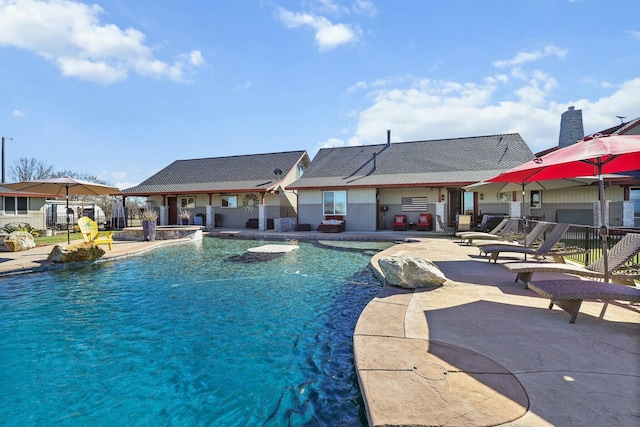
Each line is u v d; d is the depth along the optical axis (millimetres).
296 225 19719
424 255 8883
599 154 4164
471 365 2744
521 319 3854
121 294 6371
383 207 19484
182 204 24750
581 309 4219
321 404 2893
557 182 10836
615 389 2348
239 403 2936
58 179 11531
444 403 2223
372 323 3797
